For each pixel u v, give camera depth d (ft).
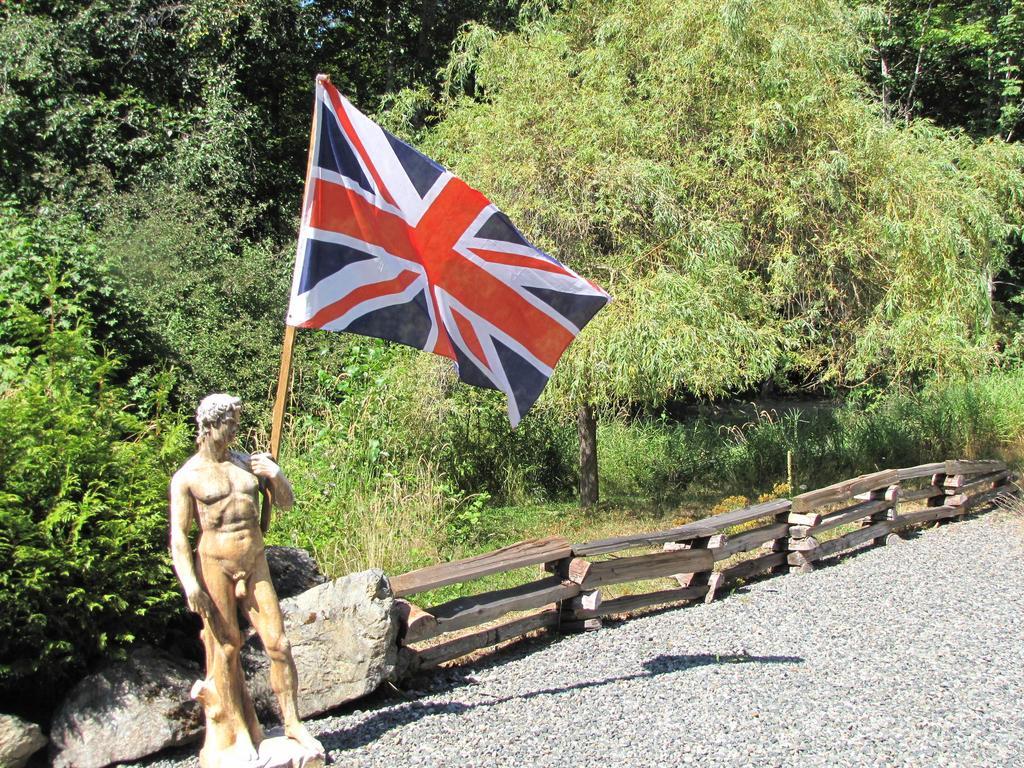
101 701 14.42
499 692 17.37
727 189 31.86
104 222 43.73
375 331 15.47
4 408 15.03
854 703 16.74
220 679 13.14
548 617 20.70
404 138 38.22
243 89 55.01
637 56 33.88
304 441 31.07
